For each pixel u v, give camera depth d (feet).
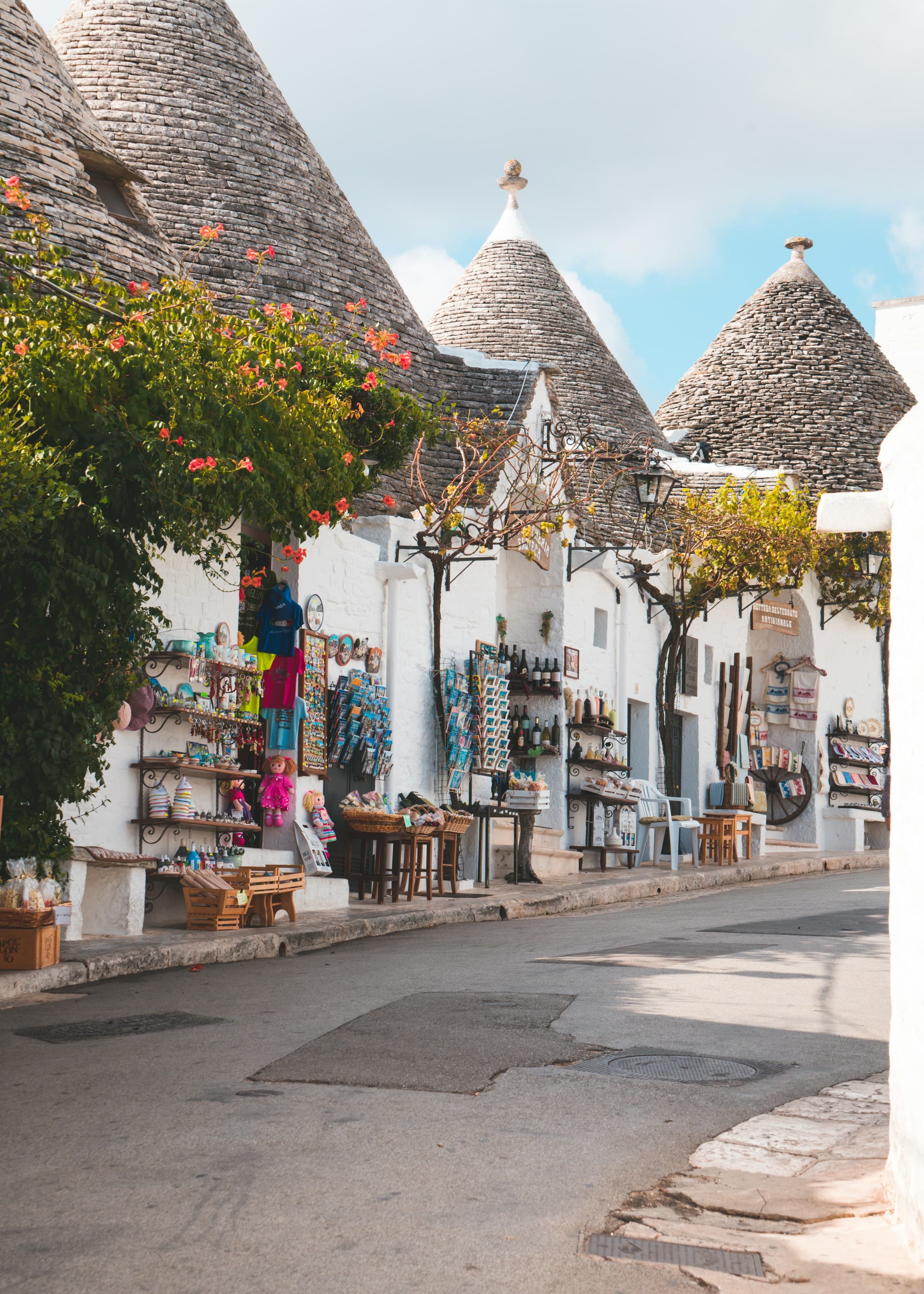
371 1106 20.03
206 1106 19.98
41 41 51.26
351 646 54.19
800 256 107.96
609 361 86.12
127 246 49.19
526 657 69.92
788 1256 14.25
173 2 63.46
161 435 36.99
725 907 53.47
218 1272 13.51
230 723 44.98
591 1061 23.52
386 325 62.95
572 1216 15.44
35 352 35.88
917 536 14.76
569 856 67.97
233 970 34.63
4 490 32.71
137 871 38.81
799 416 99.45
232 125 61.16
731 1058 23.98
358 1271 13.61
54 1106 20.03
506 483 65.26
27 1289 13.06
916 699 14.69
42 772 35.55
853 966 35.40
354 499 57.41
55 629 35.81
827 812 94.38
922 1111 14.23
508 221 88.74
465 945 40.32
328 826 50.83
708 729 86.12
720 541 79.61
